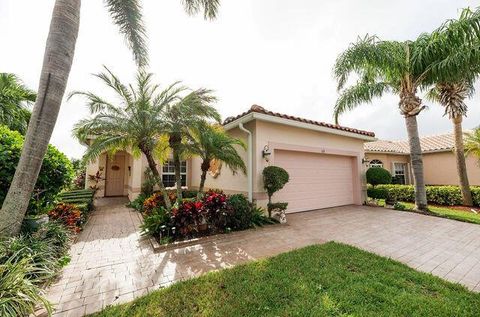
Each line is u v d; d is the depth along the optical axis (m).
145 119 6.59
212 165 10.73
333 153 10.02
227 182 9.50
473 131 13.33
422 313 2.64
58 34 3.95
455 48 7.57
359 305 2.82
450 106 11.61
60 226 4.79
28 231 3.96
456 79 7.96
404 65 8.59
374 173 11.08
